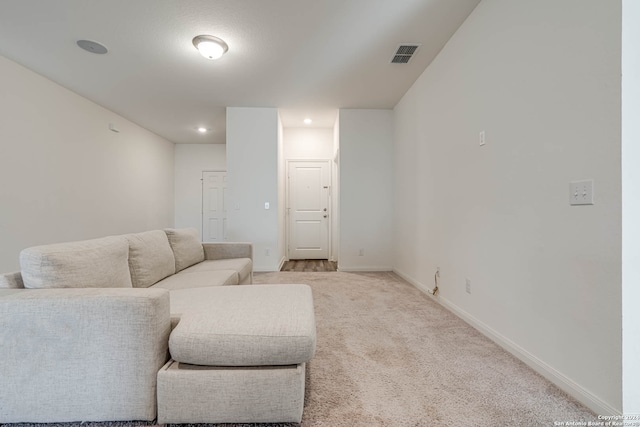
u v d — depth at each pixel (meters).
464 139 2.29
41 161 3.16
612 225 1.17
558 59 1.41
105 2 2.07
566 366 1.38
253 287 1.76
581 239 1.30
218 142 6.30
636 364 1.14
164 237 2.44
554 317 1.44
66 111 3.50
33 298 1.12
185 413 1.13
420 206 3.23
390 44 2.62
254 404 1.13
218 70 3.10
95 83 3.38
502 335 1.84
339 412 1.24
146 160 5.31
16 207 2.89
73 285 1.33
